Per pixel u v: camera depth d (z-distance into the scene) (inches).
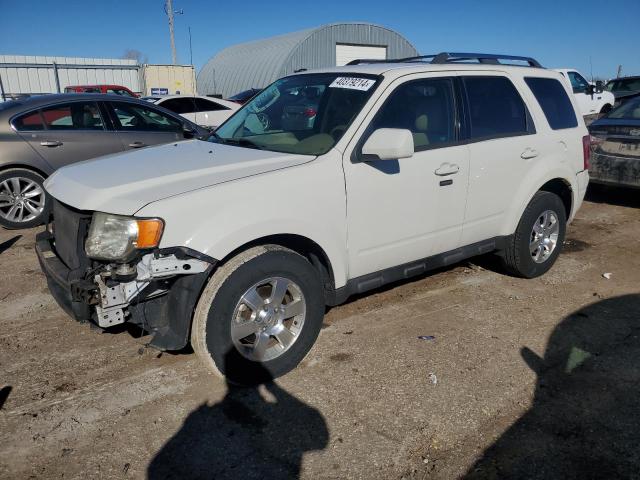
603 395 130.8
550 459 109.7
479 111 175.5
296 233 131.6
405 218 155.3
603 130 311.1
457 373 139.9
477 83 176.9
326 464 108.4
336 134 146.3
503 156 177.5
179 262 116.6
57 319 170.7
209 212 120.2
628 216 303.0
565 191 209.6
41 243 146.4
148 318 124.2
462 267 216.8
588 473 106.0
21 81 1169.4
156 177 128.6
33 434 116.7
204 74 1600.6
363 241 147.8
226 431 118.0
